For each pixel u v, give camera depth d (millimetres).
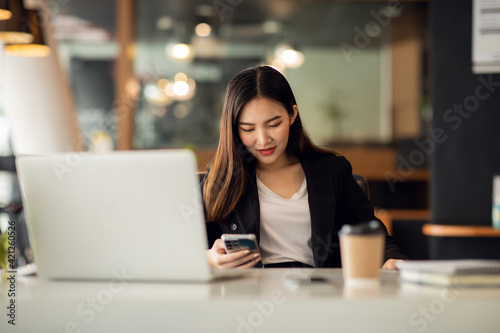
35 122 4430
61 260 1298
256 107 1914
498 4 3807
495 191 3689
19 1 3004
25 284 1259
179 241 1220
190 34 7512
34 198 1282
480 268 1146
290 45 7992
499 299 994
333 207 2002
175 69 7387
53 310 1025
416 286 1174
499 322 992
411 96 8172
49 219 1284
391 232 4715
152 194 1207
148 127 7215
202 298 1009
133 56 6238
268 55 7898
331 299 988
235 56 7773
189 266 1229
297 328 989
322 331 985
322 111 8984
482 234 3613
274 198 2014
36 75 4426
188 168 1185
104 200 1236
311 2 7066
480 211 3861
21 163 1275
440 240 3805
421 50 8055
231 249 1668
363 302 988
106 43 7164
